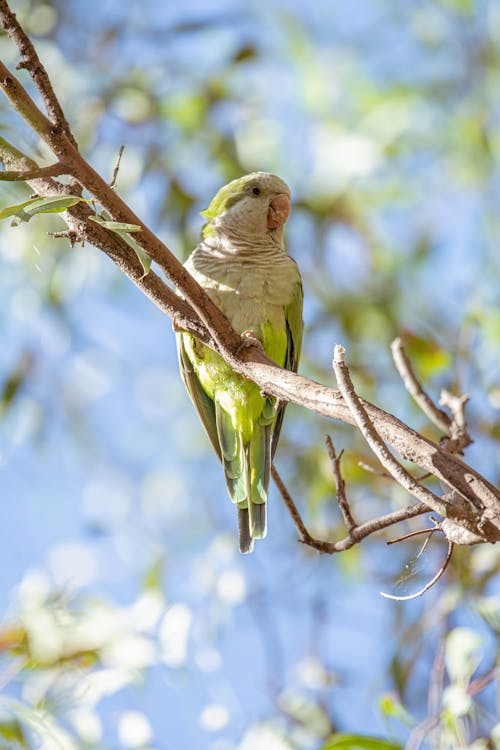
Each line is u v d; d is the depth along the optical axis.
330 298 11.64
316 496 10.70
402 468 4.80
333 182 12.02
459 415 6.57
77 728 7.95
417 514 5.22
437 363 10.48
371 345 11.34
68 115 11.41
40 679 8.27
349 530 5.48
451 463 4.81
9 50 10.24
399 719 7.36
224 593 9.42
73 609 8.78
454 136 12.34
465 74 12.55
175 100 11.70
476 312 9.91
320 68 12.55
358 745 7.00
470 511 4.68
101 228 5.95
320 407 5.55
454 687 7.10
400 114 12.23
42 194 6.03
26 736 7.62
